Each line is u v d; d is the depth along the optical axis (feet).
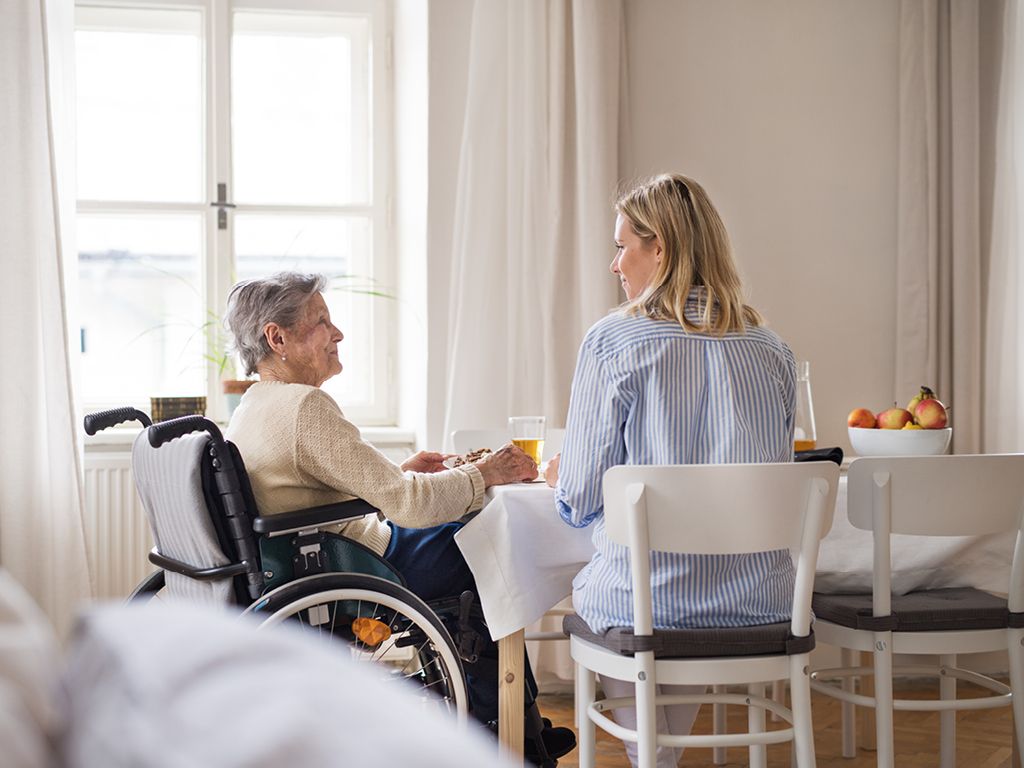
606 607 5.88
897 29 11.11
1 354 9.50
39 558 9.65
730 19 10.93
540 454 7.29
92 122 11.59
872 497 6.09
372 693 0.77
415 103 11.03
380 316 12.07
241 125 11.91
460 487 6.51
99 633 0.84
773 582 5.81
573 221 10.25
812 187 11.05
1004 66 10.31
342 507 6.12
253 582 5.91
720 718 8.23
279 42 11.98
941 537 6.80
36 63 9.56
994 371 10.33
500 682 6.40
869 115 11.10
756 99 10.97
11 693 0.73
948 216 10.82
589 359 5.85
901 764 8.29
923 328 10.80
